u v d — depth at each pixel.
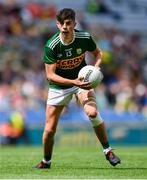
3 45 79.06
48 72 24.17
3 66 73.88
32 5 87.06
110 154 24.91
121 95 72.69
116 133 62.94
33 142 61.41
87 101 24.39
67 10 23.41
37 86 71.19
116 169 24.92
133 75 81.25
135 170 24.48
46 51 24.11
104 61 80.25
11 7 84.81
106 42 85.25
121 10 97.06
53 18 88.06
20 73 73.31
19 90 68.94
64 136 59.94
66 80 23.73
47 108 24.95
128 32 93.44
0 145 59.94
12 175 22.55
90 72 23.45
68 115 62.41
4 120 60.91
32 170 24.62
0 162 28.92
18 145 60.53
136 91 75.31
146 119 66.12
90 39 24.62
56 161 29.27
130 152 37.72
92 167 26.00
